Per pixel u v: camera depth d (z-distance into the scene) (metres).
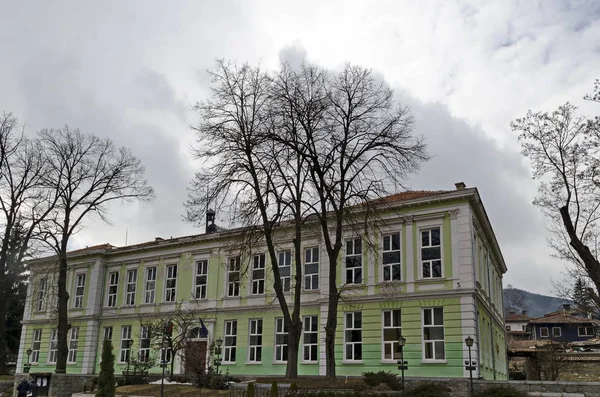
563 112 34.22
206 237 43.62
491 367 37.84
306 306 37.12
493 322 41.34
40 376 38.00
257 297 39.97
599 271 26.39
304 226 33.44
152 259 47.09
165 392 30.38
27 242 41.72
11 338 63.75
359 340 34.22
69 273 51.66
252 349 39.41
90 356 47.50
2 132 42.25
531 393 24.02
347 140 28.56
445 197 32.97
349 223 30.89
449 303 31.70
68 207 42.34
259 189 28.44
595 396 22.95
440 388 24.75
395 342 32.97
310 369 35.72
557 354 48.69
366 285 34.56
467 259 31.81
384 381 26.53
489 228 39.00
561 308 102.50
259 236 29.55
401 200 34.28
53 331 51.50
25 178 42.38
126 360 44.47
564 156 28.47
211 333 41.41
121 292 48.22
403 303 33.12
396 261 34.19
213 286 42.56
